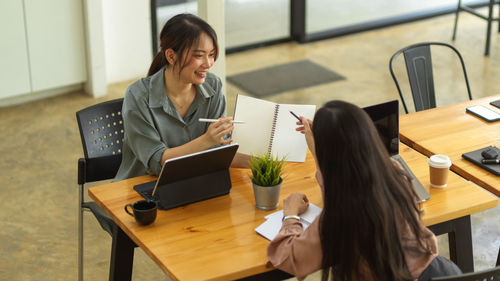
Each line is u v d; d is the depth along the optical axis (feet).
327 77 17.78
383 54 19.44
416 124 9.75
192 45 7.71
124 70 17.61
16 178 12.84
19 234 11.07
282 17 20.03
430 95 11.44
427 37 20.74
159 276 10.11
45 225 11.36
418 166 8.30
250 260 6.49
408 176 6.25
